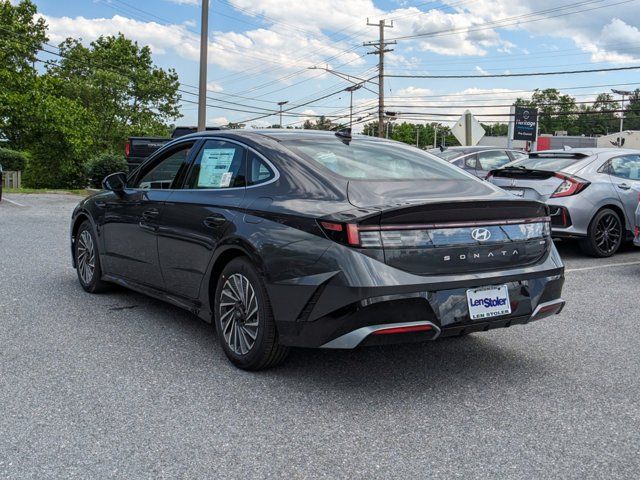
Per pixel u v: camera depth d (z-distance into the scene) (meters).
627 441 3.21
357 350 4.64
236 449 3.05
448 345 4.82
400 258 3.56
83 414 3.41
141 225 5.23
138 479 2.75
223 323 4.27
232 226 4.16
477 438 3.21
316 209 3.77
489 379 4.09
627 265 8.49
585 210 8.77
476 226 3.80
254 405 3.59
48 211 14.91
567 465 2.94
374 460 2.96
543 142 75.19
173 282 4.89
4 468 2.81
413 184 4.12
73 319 5.33
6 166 27.00
